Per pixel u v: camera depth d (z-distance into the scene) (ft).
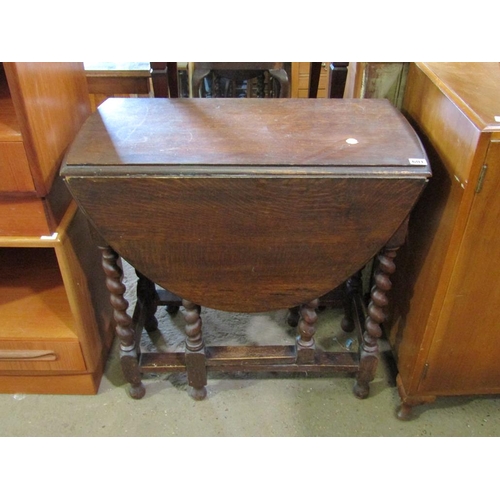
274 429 4.41
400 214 3.35
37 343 4.19
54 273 4.77
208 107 3.86
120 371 4.88
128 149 3.31
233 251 3.53
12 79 2.94
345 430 4.40
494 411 4.54
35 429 4.38
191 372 4.39
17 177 3.32
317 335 5.27
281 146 3.35
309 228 3.41
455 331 3.80
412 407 4.44
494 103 3.16
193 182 3.16
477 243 3.33
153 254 3.57
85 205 3.29
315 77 5.29
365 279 5.51
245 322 5.42
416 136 3.49
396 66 4.19
